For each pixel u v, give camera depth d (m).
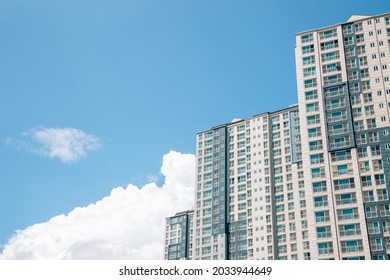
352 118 84.50
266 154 132.12
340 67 89.75
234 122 145.12
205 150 147.62
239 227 129.38
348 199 79.00
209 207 137.88
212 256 130.25
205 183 142.50
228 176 138.62
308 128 87.69
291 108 130.75
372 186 78.12
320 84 90.19
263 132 135.50
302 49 95.06
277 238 120.94
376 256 73.38
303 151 86.38
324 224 79.00
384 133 80.69
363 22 91.38
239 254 126.12
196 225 138.25
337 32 92.88
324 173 82.81
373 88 85.12
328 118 86.56
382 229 74.56
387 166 78.19
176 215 164.88
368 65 87.38
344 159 82.19
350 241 76.00
